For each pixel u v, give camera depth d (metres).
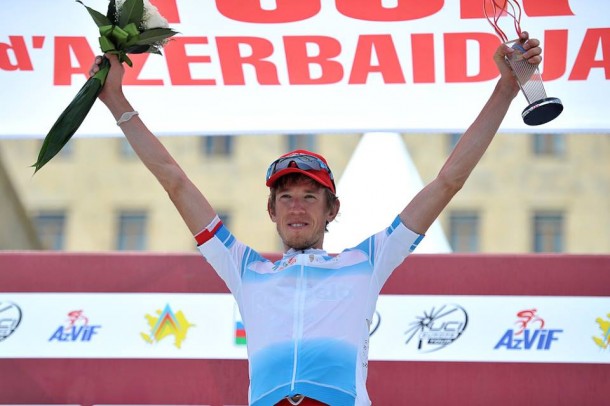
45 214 72.94
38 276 12.54
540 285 12.26
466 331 12.20
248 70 12.96
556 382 12.02
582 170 70.94
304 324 9.35
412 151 68.31
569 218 70.31
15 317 12.45
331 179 10.41
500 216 70.50
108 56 10.31
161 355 12.34
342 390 9.06
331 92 12.91
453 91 12.80
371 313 9.70
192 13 12.93
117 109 10.29
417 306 12.30
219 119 12.98
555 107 9.63
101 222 73.00
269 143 71.81
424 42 12.77
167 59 12.99
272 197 10.62
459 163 9.82
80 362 12.34
